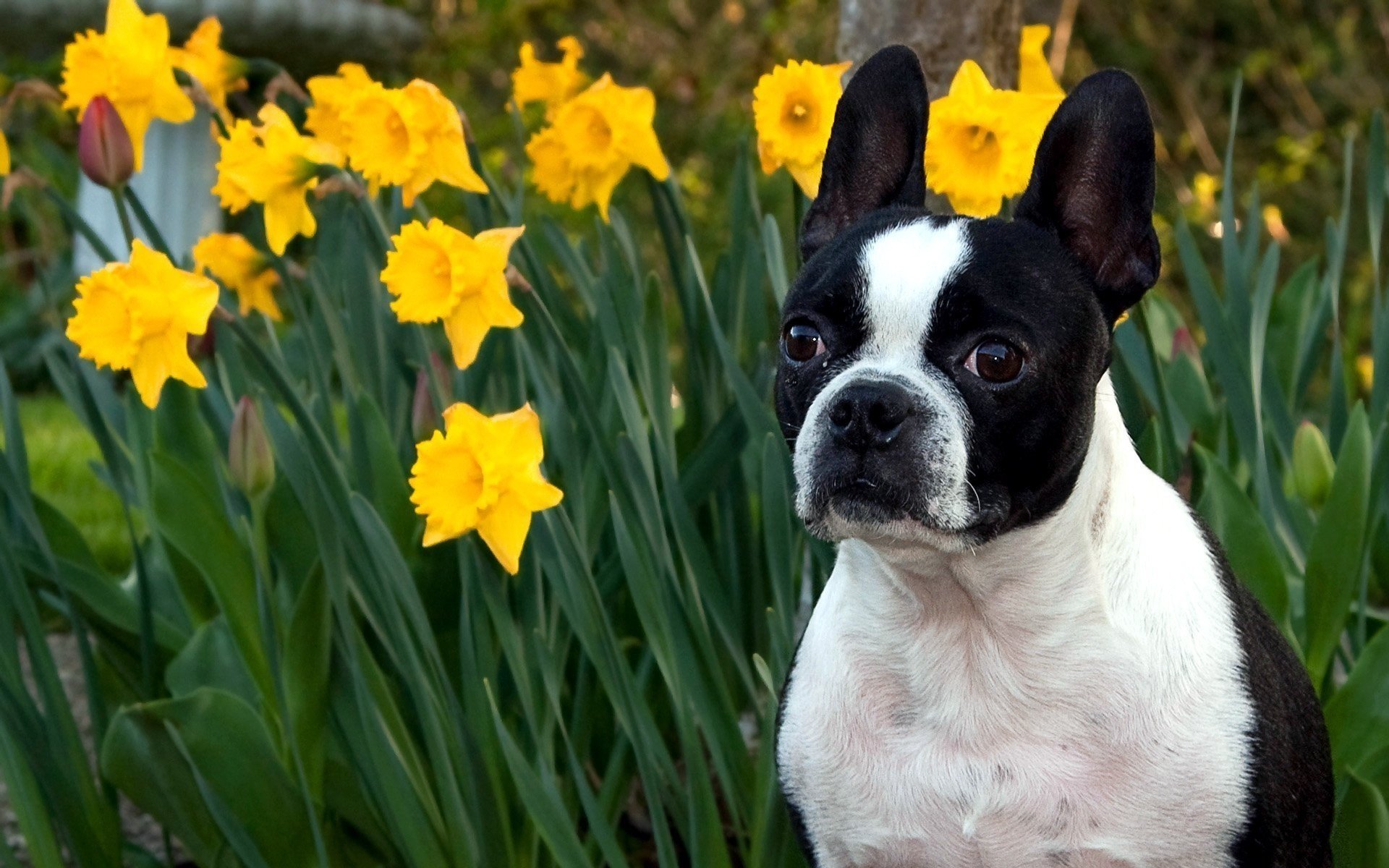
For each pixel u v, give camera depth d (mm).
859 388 1081
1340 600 1268
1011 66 1561
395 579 1198
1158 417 1345
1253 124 3850
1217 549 1182
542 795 1178
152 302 1205
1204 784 1100
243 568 1298
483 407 1392
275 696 1297
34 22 2400
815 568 1410
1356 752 1232
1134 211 1149
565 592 1220
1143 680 1108
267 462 1232
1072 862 1125
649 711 1297
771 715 1256
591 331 1407
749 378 1429
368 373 1407
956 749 1133
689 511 1315
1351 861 1185
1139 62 3830
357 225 1400
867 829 1153
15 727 1235
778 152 1306
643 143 1387
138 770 1242
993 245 1112
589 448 1352
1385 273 3133
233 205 1347
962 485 1084
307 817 1244
